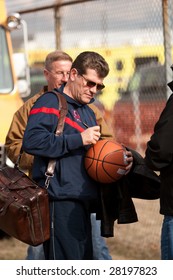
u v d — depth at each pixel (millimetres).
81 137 11352
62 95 11742
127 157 11758
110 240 20438
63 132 11578
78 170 11602
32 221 11164
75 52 25500
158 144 10891
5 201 11320
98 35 25312
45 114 11477
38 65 28562
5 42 24297
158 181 12039
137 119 28062
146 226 21391
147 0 22266
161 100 25844
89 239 11906
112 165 11570
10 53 24266
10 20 24219
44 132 11383
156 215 22688
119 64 28547
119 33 26312
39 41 27219
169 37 19219
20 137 13664
